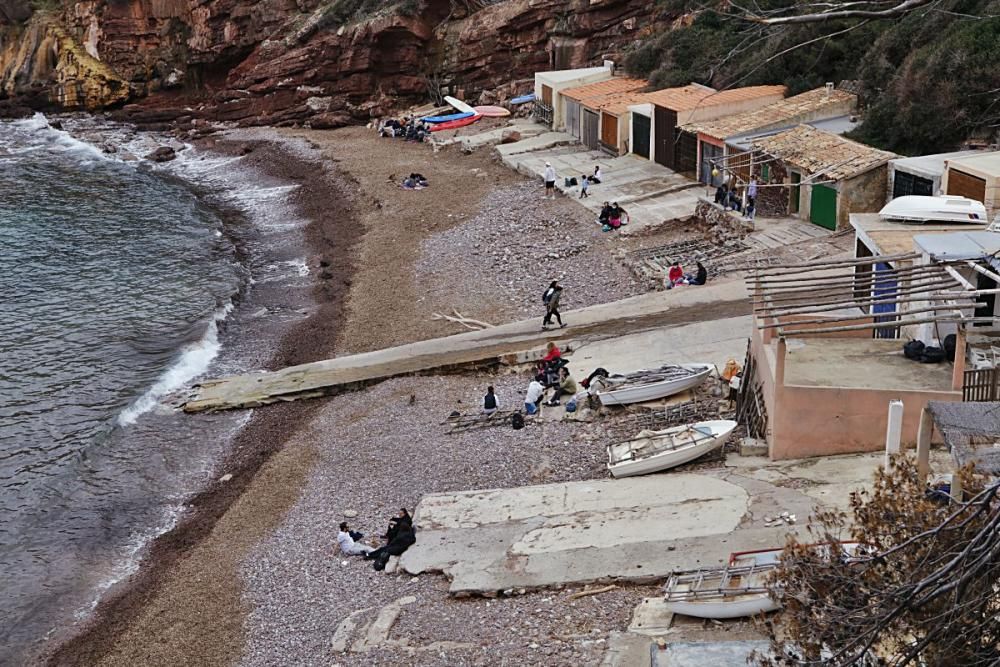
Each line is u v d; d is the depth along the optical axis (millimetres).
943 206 32312
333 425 34094
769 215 46594
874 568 14258
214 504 30469
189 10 90250
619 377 31812
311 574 25688
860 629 13727
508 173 60344
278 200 63625
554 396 32375
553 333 37500
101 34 93562
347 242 53250
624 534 23906
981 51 45469
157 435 34906
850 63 55094
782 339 25359
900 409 23547
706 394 31156
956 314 26203
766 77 56406
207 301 47188
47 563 28141
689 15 66000
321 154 70688
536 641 21047
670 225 47500
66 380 39500
